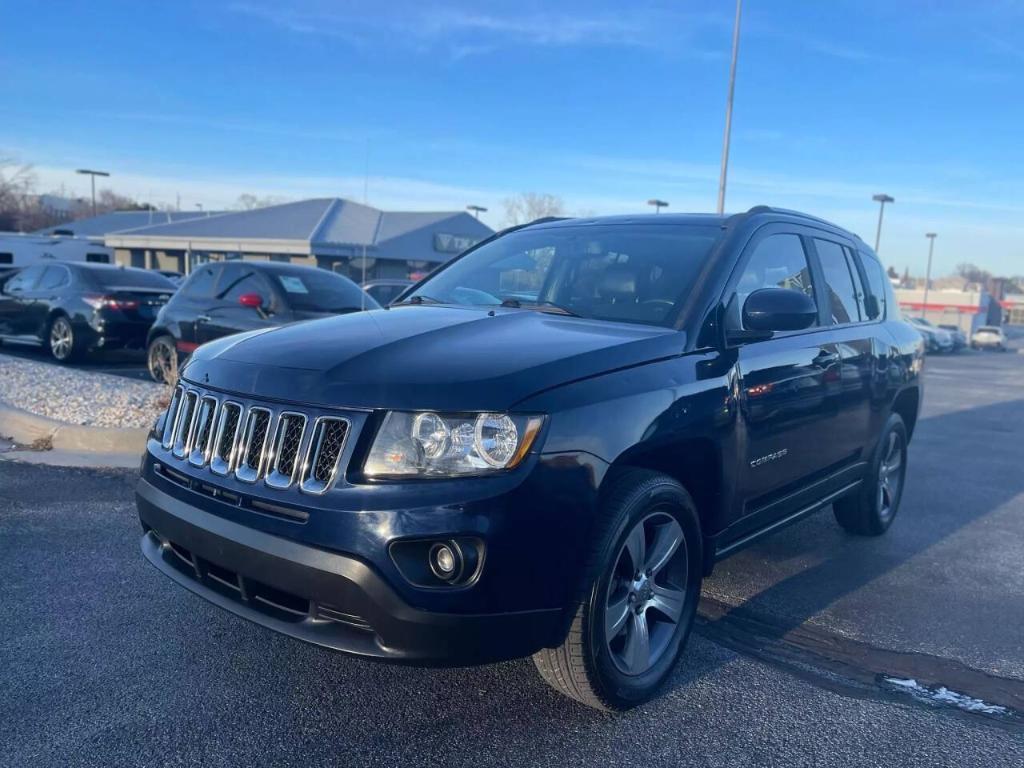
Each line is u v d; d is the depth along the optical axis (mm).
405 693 3387
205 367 3391
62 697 3252
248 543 2867
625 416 3072
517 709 3301
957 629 4414
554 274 4301
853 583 5059
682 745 3111
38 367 10344
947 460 9438
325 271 9984
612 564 3035
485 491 2715
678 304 3746
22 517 5352
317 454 2848
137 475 6418
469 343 3217
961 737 3279
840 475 5012
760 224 4332
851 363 4840
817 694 3584
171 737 3012
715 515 3695
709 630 4246
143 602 4152
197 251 37875
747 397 3740
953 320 65250
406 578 2678
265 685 3404
